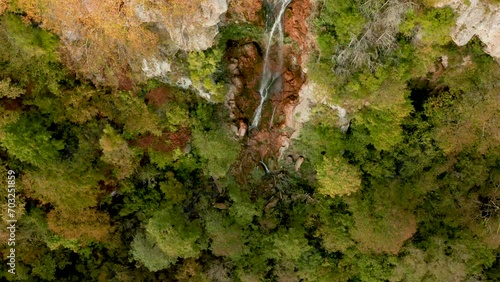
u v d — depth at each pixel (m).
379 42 23.80
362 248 28.75
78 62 25.16
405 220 27.72
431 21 23.03
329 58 24.88
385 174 28.98
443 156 28.72
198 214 29.81
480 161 28.47
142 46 24.62
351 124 28.28
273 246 29.81
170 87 27.39
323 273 29.70
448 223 29.38
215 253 28.72
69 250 29.88
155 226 26.91
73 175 26.39
